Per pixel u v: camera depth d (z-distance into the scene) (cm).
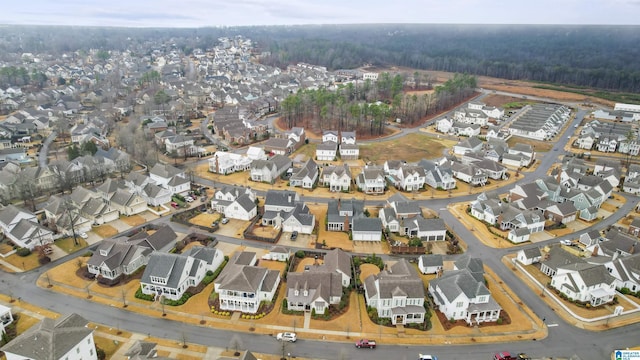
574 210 11806
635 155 17525
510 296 8312
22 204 11919
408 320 7512
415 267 9431
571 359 6456
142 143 16125
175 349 6762
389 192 13538
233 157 15225
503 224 11125
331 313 7706
